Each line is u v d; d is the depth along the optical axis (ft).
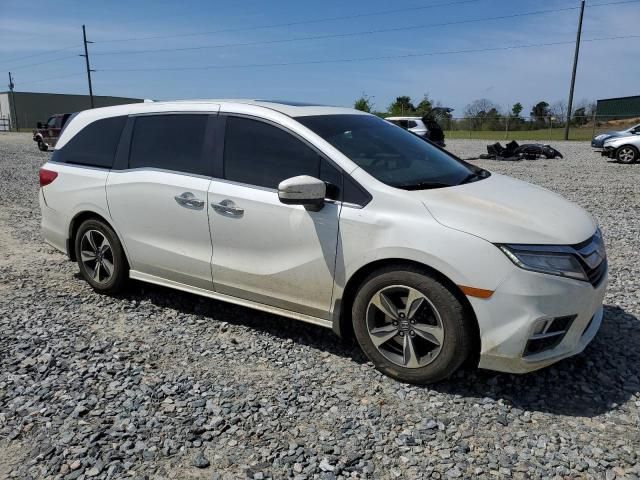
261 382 11.37
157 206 14.38
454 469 8.66
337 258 11.59
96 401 10.59
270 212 12.39
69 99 241.35
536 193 12.69
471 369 11.77
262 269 12.74
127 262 15.84
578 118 132.67
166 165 14.47
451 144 103.09
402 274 10.87
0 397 10.79
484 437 9.50
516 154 70.54
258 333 13.87
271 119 12.97
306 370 11.90
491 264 10.08
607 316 14.39
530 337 10.12
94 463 8.82
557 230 10.59
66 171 16.66
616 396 10.72
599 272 11.09
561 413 10.20
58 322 14.60
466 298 10.37
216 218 13.26
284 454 9.04
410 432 9.62
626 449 9.09
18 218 29.40
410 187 11.50
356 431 9.66
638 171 53.62
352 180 11.60
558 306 10.11
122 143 15.55
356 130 13.35
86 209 16.03
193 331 14.02
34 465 8.80
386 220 10.98
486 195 11.64
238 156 13.26
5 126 216.95
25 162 64.39
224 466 8.77
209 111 14.05
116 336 13.71
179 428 9.72
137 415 10.11
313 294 12.17
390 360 11.41
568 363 11.97
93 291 17.15
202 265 13.80
